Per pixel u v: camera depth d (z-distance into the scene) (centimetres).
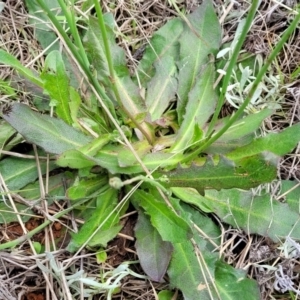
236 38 42
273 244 38
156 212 35
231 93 42
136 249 36
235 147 37
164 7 44
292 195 40
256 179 33
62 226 37
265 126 42
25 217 37
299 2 45
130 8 44
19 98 39
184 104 40
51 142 35
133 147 37
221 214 38
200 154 38
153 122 38
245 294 35
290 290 37
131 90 38
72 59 39
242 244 39
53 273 34
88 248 36
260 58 42
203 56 41
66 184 38
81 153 33
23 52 42
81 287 35
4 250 35
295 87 42
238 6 44
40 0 27
